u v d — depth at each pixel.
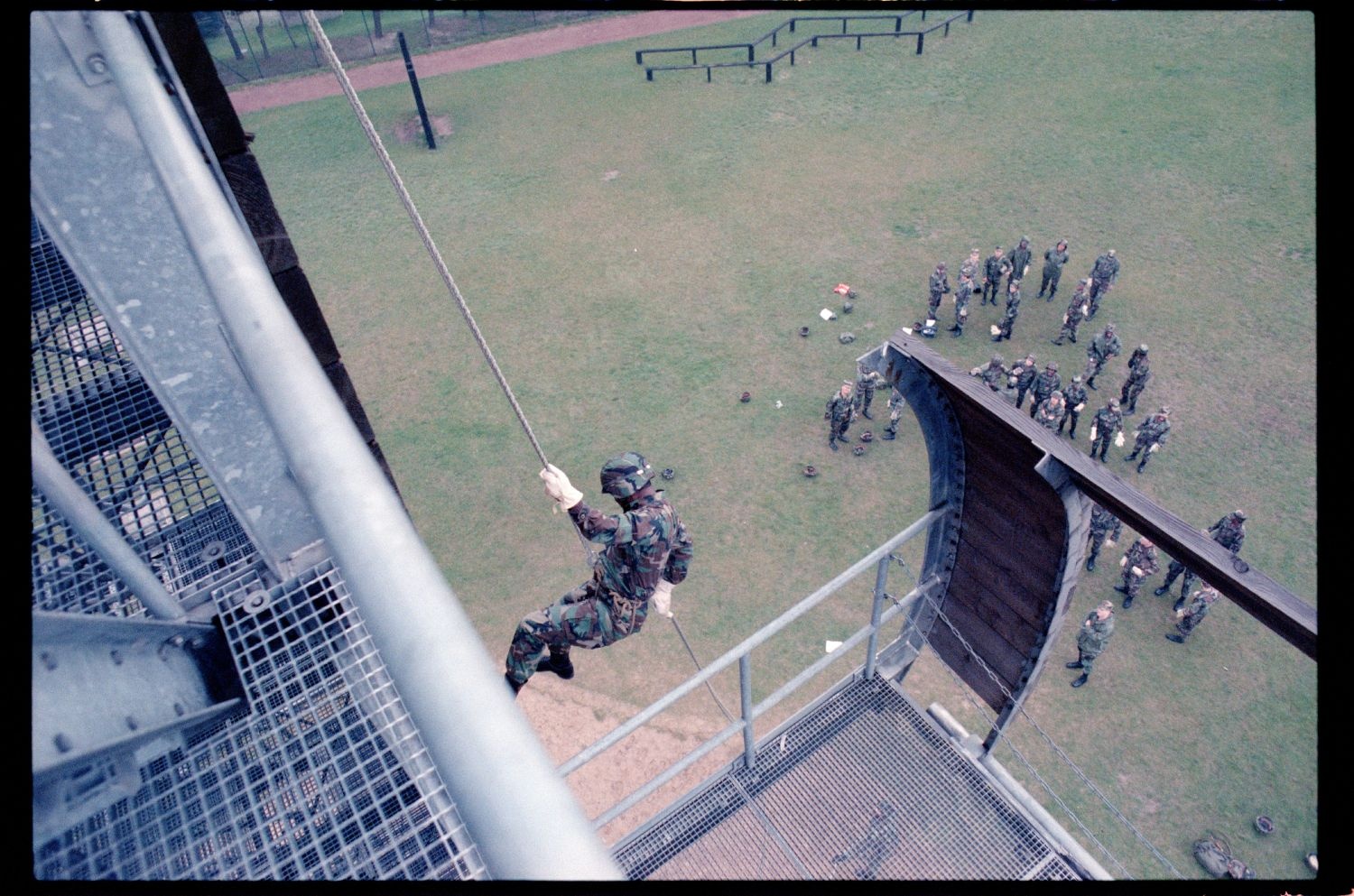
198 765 1.88
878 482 15.31
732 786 5.39
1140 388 15.81
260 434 2.29
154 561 2.70
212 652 2.25
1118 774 11.06
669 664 12.89
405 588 1.23
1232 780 10.86
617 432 16.94
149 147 1.78
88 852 1.68
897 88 28.91
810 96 29.17
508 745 1.09
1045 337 18.33
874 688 5.85
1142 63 28.09
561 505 2.91
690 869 5.05
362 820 1.74
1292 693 11.72
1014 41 30.70
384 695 1.89
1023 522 4.59
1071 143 24.59
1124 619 12.96
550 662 3.28
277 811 1.74
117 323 2.10
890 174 24.31
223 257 1.64
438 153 28.19
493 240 23.44
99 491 3.02
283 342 1.56
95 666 1.81
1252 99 25.14
